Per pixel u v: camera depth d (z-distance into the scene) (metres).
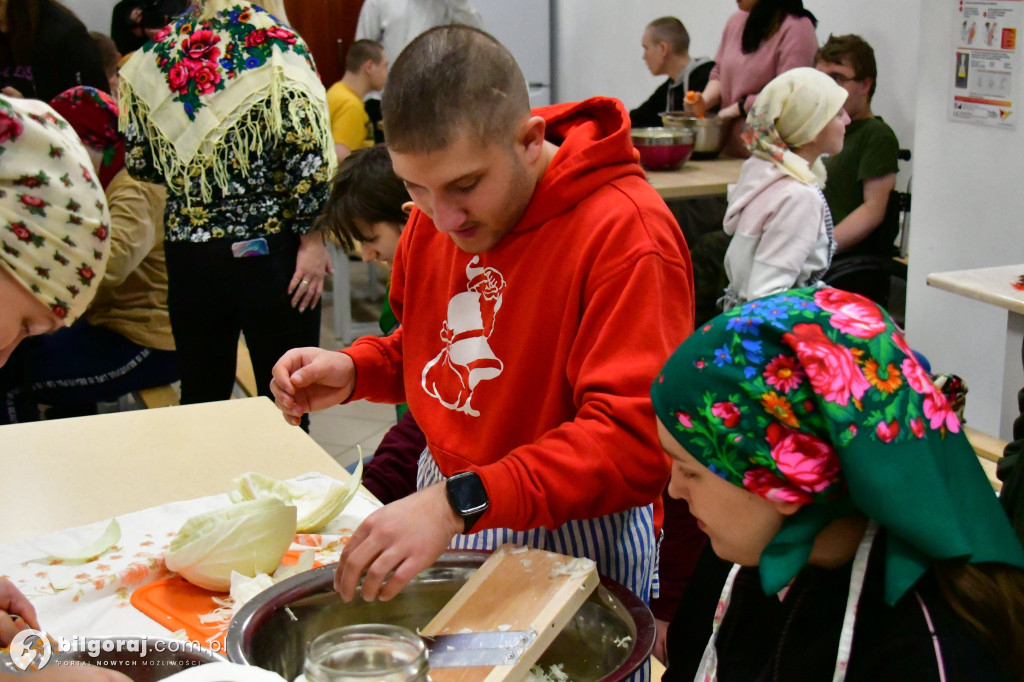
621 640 0.96
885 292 3.64
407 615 1.06
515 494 1.00
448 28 1.07
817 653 0.91
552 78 7.30
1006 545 0.84
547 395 1.17
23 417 2.91
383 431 4.04
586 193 1.14
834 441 0.81
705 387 0.86
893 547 0.83
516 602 0.98
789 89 2.88
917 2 4.18
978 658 0.81
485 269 1.21
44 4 3.80
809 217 2.84
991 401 3.28
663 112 4.88
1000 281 2.57
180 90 2.47
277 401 1.38
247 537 1.21
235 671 0.74
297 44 2.53
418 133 1.03
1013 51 2.97
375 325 5.03
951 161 3.27
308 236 2.68
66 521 1.43
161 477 1.58
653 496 1.08
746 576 1.02
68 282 0.98
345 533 1.36
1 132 0.92
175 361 3.26
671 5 5.86
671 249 1.12
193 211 2.59
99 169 2.93
